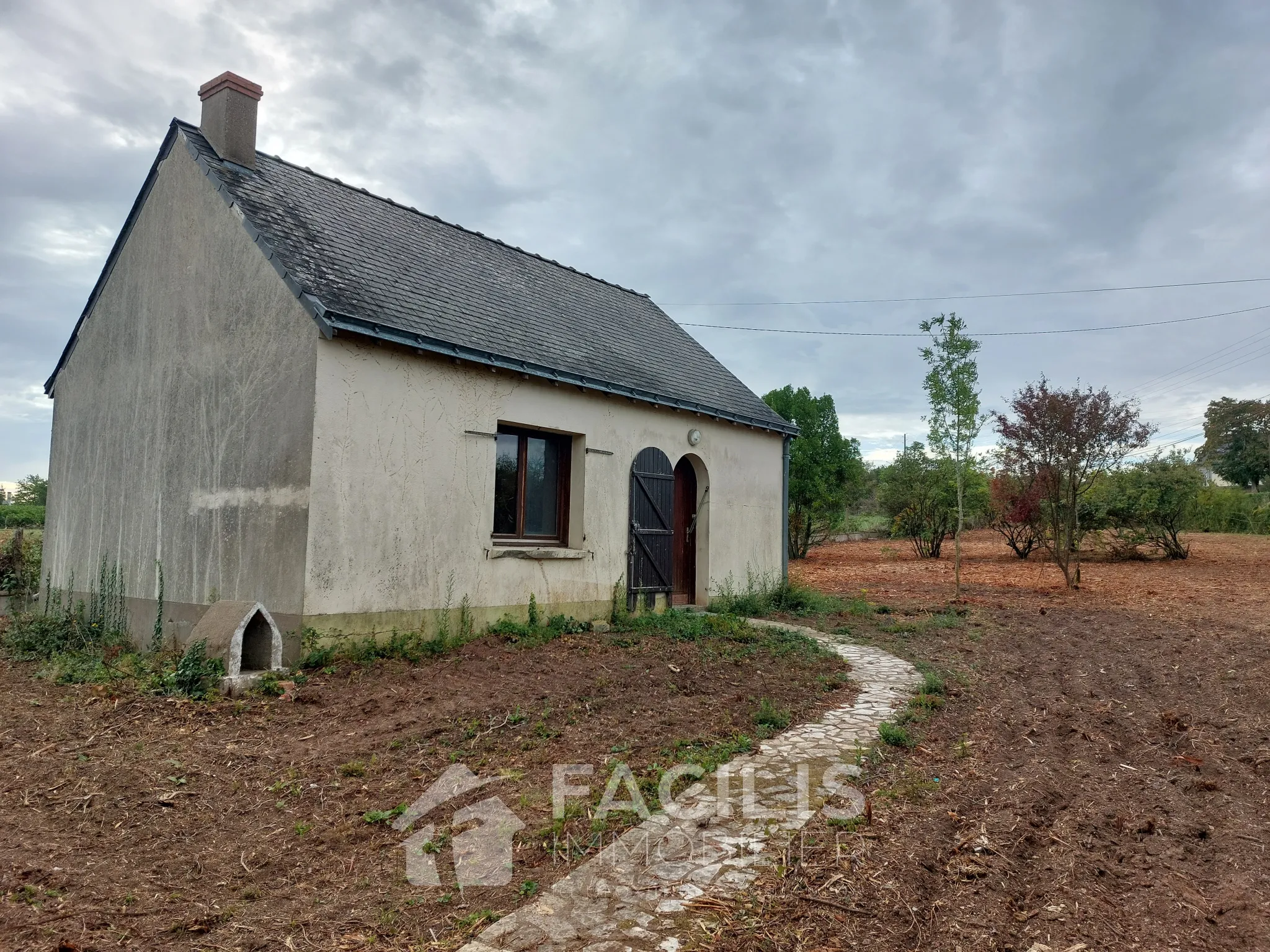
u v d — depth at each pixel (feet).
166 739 18.78
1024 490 53.26
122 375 34.09
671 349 45.62
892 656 29.60
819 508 77.97
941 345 44.04
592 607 33.91
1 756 17.60
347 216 33.91
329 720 20.17
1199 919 11.14
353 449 25.59
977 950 10.34
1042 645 31.60
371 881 12.26
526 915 11.14
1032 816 14.69
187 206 30.96
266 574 25.61
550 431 33.09
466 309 31.96
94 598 34.42
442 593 28.04
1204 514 98.12
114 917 11.11
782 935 10.55
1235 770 17.29
